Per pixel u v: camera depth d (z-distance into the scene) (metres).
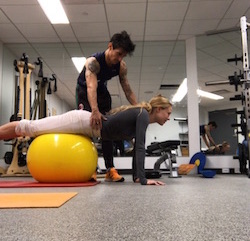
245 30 3.27
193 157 4.65
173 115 5.48
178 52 5.48
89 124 2.24
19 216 0.90
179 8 4.07
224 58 5.40
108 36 4.98
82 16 4.26
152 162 4.67
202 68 5.47
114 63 2.45
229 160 4.64
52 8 4.02
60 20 4.38
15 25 4.53
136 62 5.79
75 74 6.00
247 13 4.24
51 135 2.21
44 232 0.70
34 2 3.88
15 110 4.56
